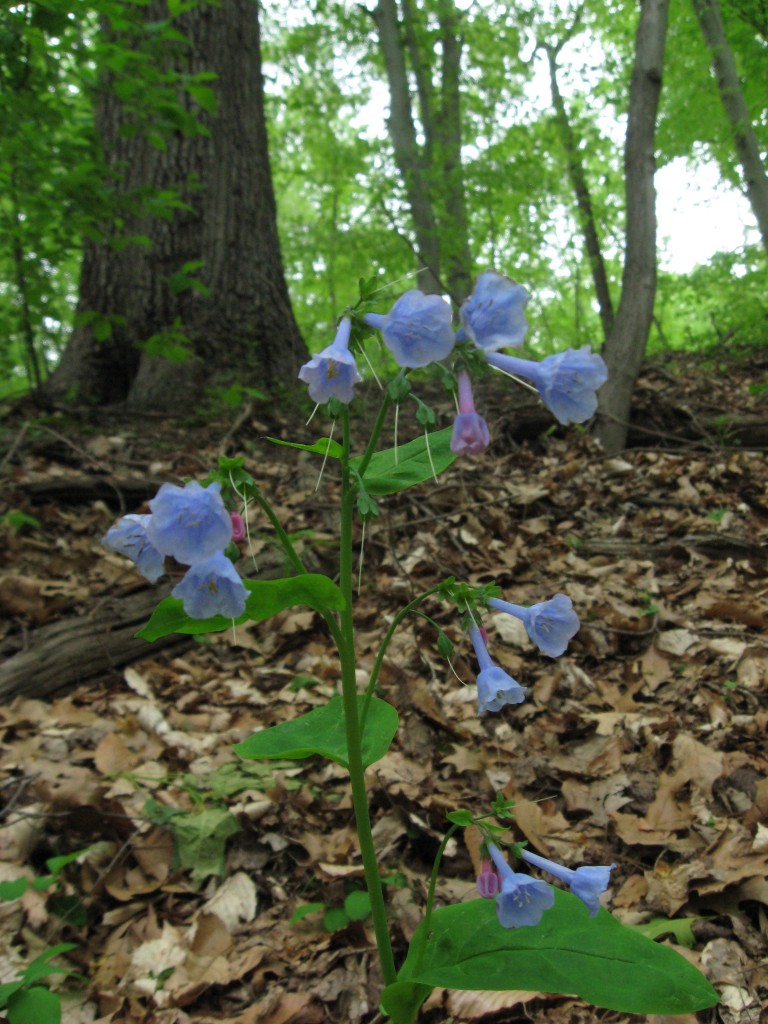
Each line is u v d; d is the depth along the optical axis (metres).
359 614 4.39
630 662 3.83
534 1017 2.08
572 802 2.89
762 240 9.33
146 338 7.21
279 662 4.15
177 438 6.38
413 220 10.03
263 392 7.09
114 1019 2.17
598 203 16.72
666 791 2.79
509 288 1.35
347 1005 2.18
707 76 10.92
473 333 1.34
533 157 11.30
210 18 7.46
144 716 3.47
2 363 6.23
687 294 14.77
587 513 5.55
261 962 2.33
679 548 4.83
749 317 10.27
